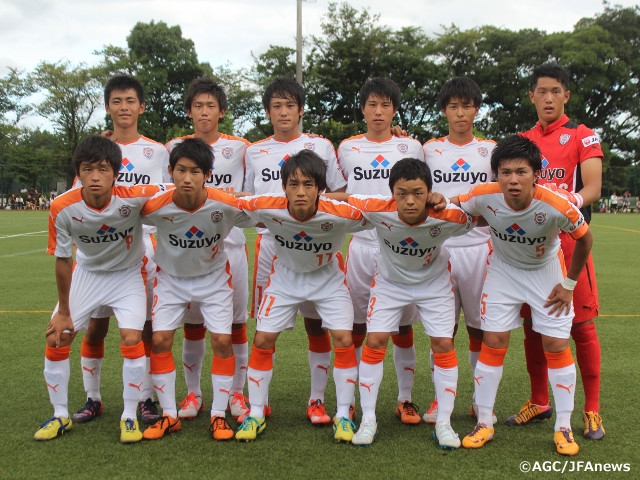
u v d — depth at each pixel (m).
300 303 3.43
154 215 3.23
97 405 3.59
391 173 3.09
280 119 3.97
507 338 3.25
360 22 34.19
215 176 4.12
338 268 3.54
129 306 3.33
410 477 2.72
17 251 12.02
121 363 4.64
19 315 6.14
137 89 4.09
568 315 3.17
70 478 2.70
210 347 5.27
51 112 39.59
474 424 3.53
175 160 3.10
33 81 39.44
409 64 34.28
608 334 5.43
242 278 3.90
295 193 3.03
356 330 3.88
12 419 3.46
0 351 4.82
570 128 3.60
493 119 37.78
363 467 2.84
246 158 4.21
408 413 3.52
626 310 6.47
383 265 3.39
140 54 38.00
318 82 33.50
